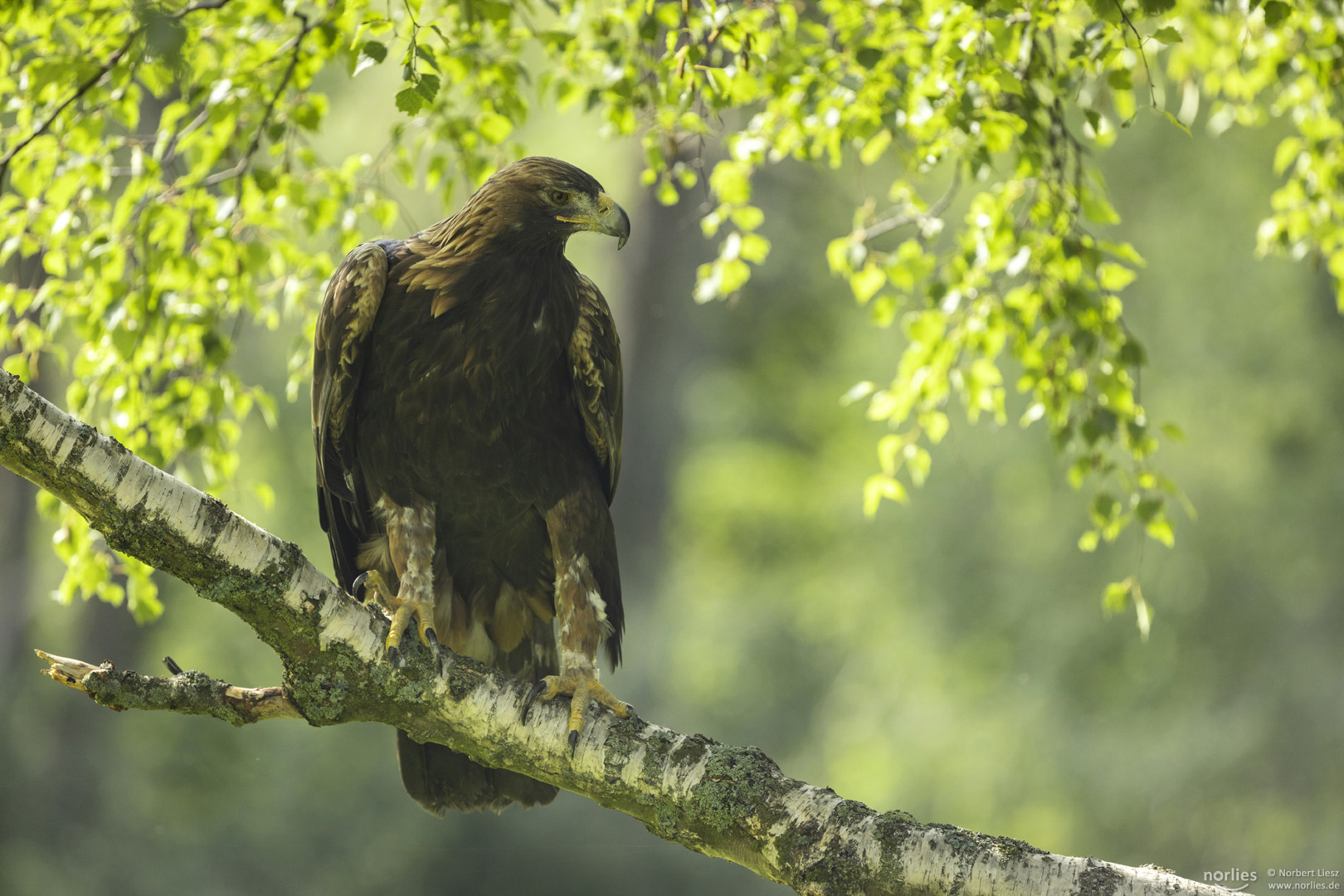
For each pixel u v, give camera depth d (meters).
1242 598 22.48
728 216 10.25
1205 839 22.42
